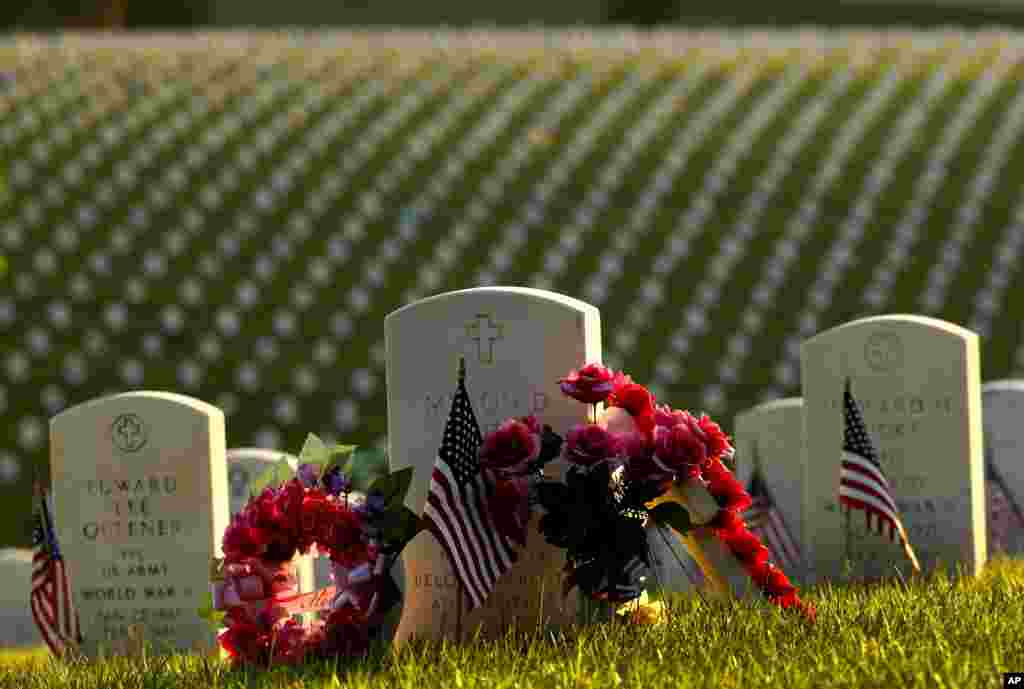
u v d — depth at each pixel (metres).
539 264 32.38
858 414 10.16
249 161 36.25
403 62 43.94
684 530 8.52
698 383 28.22
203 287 31.00
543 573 8.67
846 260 32.47
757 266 32.28
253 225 33.34
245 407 27.27
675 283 31.67
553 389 8.75
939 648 6.67
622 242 33.22
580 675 6.67
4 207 33.41
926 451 11.02
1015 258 32.25
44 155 36.06
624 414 8.62
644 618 8.33
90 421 10.83
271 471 8.65
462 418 8.19
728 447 8.52
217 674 7.84
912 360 11.05
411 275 31.80
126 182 34.91
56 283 30.75
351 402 27.36
